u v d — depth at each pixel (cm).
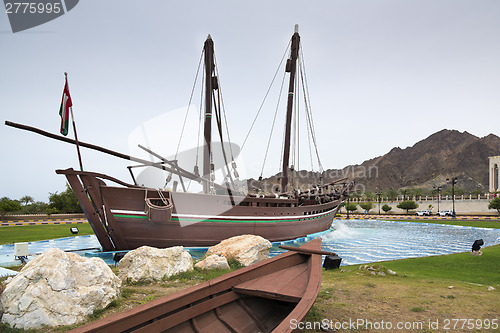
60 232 3120
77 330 430
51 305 673
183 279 1095
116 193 1867
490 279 1128
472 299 868
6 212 5472
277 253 2188
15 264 1481
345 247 2523
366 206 9344
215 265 1270
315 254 902
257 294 671
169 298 557
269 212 2606
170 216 1855
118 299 824
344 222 5831
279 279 762
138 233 1962
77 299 711
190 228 2114
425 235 3503
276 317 719
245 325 641
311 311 767
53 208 6000
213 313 646
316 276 709
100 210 1842
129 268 1112
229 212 2298
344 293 935
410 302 845
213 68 2922
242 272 735
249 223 2433
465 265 1430
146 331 506
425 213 7900
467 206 10450
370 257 2009
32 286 679
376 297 892
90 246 2256
